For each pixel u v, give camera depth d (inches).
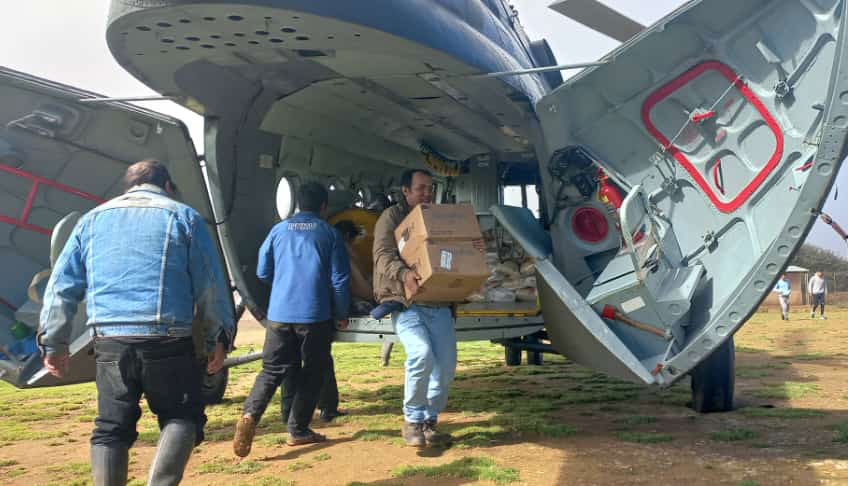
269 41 147.9
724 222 167.9
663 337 164.2
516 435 176.1
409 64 167.5
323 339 170.4
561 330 174.9
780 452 150.2
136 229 111.5
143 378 107.3
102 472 104.0
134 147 192.1
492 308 202.1
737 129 165.3
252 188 206.5
